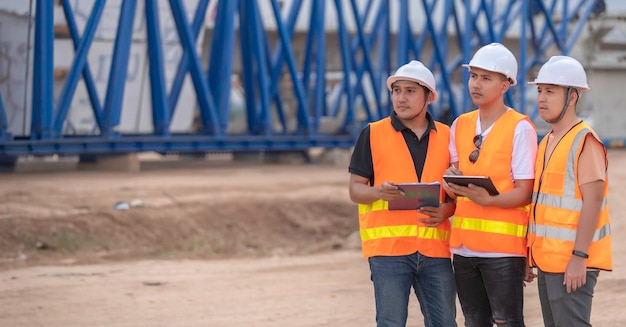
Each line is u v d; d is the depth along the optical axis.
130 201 22.22
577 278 6.34
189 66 27.66
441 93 41.56
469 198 6.80
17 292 13.30
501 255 6.88
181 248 20.16
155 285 14.14
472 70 7.00
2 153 22.80
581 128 6.46
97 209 21.03
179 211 21.78
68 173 28.38
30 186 23.48
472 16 38.31
